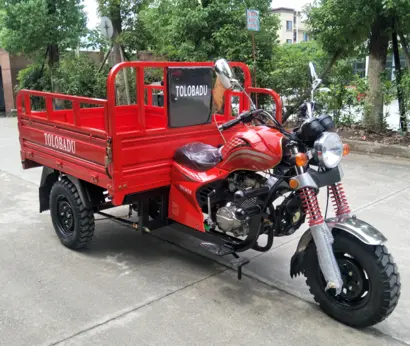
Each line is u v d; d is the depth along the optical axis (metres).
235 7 10.14
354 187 6.31
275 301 3.57
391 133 8.88
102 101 3.67
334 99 9.12
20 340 3.09
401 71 8.58
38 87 13.38
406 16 7.78
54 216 4.71
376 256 2.98
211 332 3.15
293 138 3.21
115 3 11.14
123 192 3.82
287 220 3.56
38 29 11.89
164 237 4.91
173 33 10.51
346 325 3.23
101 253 4.52
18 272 4.10
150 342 3.05
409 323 3.25
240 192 3.42
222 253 3.71
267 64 10.14
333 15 8.08
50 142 4.62
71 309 3.47
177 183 4.04
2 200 6.21
